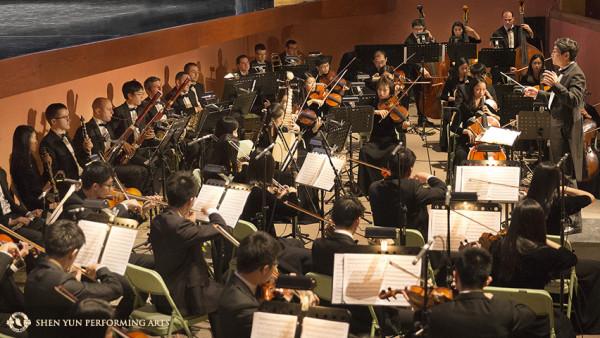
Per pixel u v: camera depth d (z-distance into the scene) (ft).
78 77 41.01
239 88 50.55
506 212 30.14
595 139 42.70
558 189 28.12
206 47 57.93
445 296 20.27
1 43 65.51
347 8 71.51
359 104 46.70
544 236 23.50
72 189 27.53
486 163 30.32
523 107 46.32
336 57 74.13
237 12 78.28
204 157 42.24
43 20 83.87
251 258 19.02
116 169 38.40
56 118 37.22
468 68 54.08
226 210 26.63
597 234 34.19
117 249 22.57
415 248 20.88
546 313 22.07
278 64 61.46
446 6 73.82
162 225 24.09
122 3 103.09
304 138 47.09
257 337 17.37
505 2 73.26
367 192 43.98
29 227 31.94
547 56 72.64
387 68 57.21
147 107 41.16
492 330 18.45
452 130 45.16
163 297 23.94
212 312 24.36
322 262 23.38
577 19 62.03
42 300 20.07
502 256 23.41
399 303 20.57
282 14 65.57
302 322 17.26
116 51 44.55
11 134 37.14
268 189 31.09
